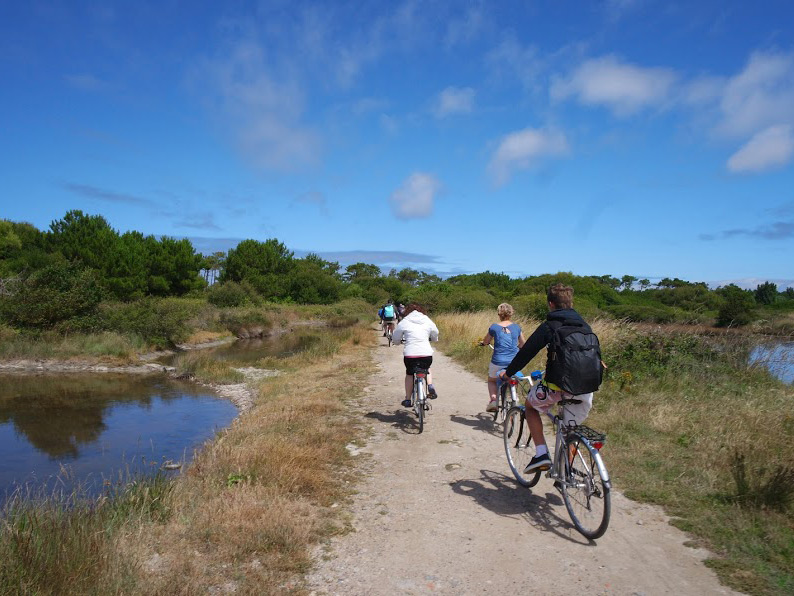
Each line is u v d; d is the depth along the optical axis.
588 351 4.02
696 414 7.00
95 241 43.19
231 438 7.04
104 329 21.70
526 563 3.69
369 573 3.58
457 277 74.50
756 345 10.08
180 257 47.88
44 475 7.25
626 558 3.71
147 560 3.57
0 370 17.14
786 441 5.78
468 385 11.08
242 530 3.98
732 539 3.84
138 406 11.91
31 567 3.16
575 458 4.22
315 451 6.04
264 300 51.88
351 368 14.34
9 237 48.69
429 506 4.73
